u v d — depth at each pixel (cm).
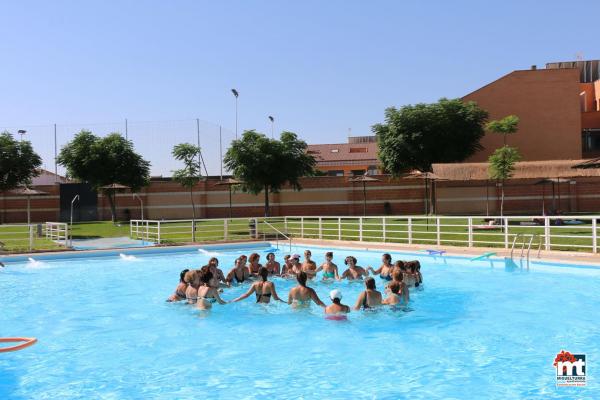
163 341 866
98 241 2498
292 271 1391
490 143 4478
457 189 4325
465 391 614
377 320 966
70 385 668
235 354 786
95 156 4003
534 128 4472
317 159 7438
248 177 3566
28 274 1623
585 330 872
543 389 613
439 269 1534
